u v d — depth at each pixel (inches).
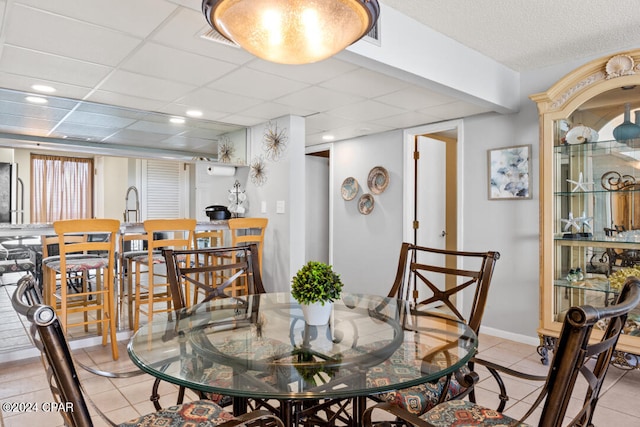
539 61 133.0
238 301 89.0
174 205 208.2
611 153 116.5
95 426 83.4
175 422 53.4
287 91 124.0
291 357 55.2
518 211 143.2
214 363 53.7
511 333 144.9
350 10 50.4
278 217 162.2
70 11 75.0
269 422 70.2
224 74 109.0
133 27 81.7
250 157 178.2
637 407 94.1
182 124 168.7
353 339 62.5
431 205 189.6
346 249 204.7
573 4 96.5
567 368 35.8
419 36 106.0
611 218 116.5
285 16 49.8
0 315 119.6
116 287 138.2
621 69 109.9
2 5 72.4
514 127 144.3
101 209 244.2
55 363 35.1
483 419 53.9
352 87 120.0
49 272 127.1
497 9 99.1
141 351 58.9
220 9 50.8
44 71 106.6
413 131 175.5
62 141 167.3
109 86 119.3
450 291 85.4
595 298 118.0
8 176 227.0
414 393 62.6
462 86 119.4
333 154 212.5
